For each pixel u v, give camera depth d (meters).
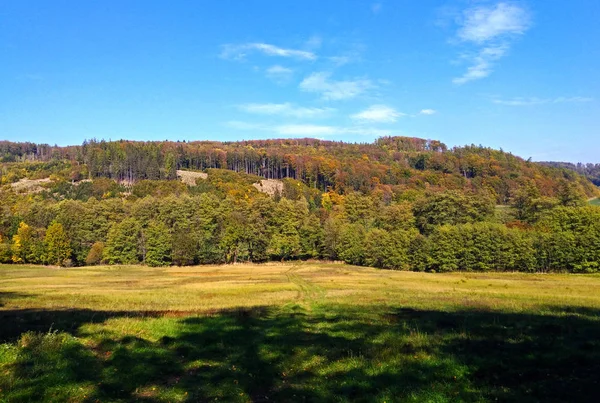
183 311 25.66
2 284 56.66
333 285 51.62
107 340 15.88
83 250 108.56
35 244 101.50
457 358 14.17
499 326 20.34
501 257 87.94
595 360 14.13
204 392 11.30
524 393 11.07
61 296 36.16
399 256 93.88
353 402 10.68
